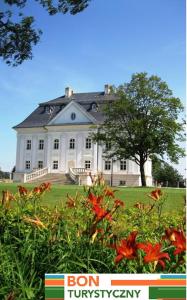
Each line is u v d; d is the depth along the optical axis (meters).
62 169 71.00
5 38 19.39
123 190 24.98
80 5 17.88
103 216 3.87
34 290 3.46
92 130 69.56
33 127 74.25
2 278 3.53
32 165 74.06
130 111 53.44
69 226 4.53
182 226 5.03
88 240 3.88
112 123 55.31
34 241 3.95
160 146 52.78
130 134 54.22
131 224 5.94
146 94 52.84
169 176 96.44
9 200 5.00
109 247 3.68
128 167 67.19
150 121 52.78
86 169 67.44
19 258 3.90
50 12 18.05
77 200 5.24
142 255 3.75
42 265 3.67
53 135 72.31
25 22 19.33
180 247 3.32
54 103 76.81
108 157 56.81
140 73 53.38
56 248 3.84
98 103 73.12
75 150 70.44
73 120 71.19
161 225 5.98
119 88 54.66
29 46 19.61
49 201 13.33
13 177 74.75
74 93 79.44
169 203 14.68
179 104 52.09
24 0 18.64
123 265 3.64
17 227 4.62
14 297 3.25
